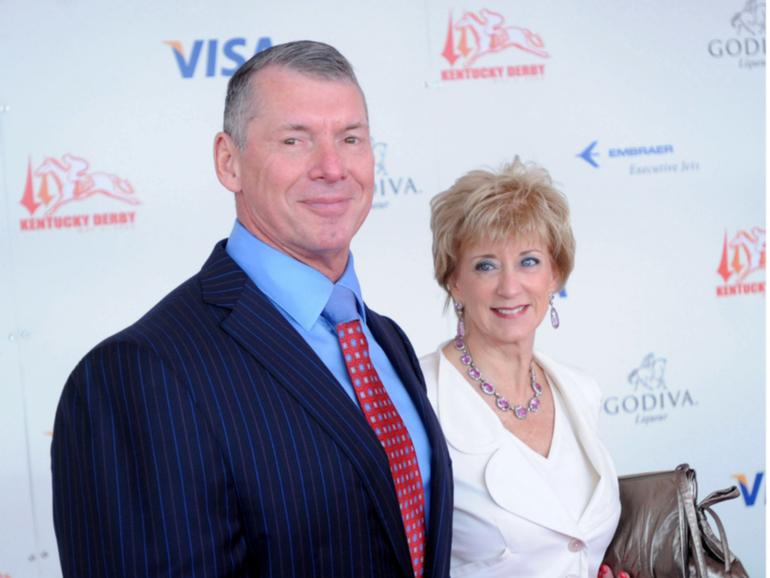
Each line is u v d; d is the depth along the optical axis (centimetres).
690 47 338
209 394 126
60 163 307
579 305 339
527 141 332
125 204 311
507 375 200
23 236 306
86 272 310
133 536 121
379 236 327
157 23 308
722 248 346
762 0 341
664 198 341
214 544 123
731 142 343
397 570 137
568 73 332
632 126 337
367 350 149
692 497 194
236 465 125
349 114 142
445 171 328
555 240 198
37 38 302
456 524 188
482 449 190
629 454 346
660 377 346
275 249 145
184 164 314
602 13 332
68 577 128
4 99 302
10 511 309
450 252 200
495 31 327
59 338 310
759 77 343
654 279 343
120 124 309
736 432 352
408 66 323
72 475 127
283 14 314
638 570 193
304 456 129
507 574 185
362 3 319
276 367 133
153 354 126
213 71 312
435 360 205
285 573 126
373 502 134
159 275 315
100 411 125
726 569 194
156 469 122
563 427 202
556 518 185
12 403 308
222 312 137
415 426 157
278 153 140
